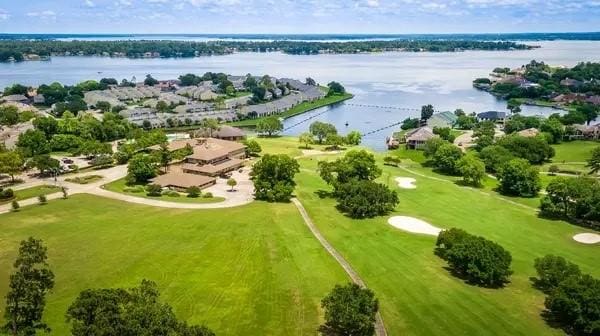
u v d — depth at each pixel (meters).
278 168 134.88
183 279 86.56
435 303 80.38
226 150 174.62
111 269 90.00
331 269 91.94
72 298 79.50
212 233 107.88
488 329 73.31
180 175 151.12
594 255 100.88
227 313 75.88
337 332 71.38
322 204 130.62
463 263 88.38
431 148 186.50
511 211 128.38
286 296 81.44
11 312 59.12
